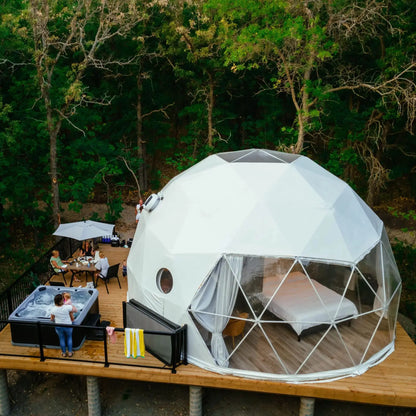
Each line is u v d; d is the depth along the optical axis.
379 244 10.22
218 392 10.40
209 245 9.21
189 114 25.41
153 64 23.75
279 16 15.06
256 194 9.84
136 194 24.88
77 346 9.53
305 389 8.62
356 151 21.92
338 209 10.05
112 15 16.20
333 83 21.20
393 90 15.03
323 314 9.02
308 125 16.28
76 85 15.55
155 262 10.01
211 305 9.01
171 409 9.90
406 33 16.53
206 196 10.22
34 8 14.59
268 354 8.93
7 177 18.06
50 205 19.75
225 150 24.67
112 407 9.94
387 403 8.48
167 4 19.23
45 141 19.55
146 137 26.06
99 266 12.28
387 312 9.88
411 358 9.67
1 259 18.69
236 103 25.44
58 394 10.38
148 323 9.53
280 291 9.29
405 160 23.17
